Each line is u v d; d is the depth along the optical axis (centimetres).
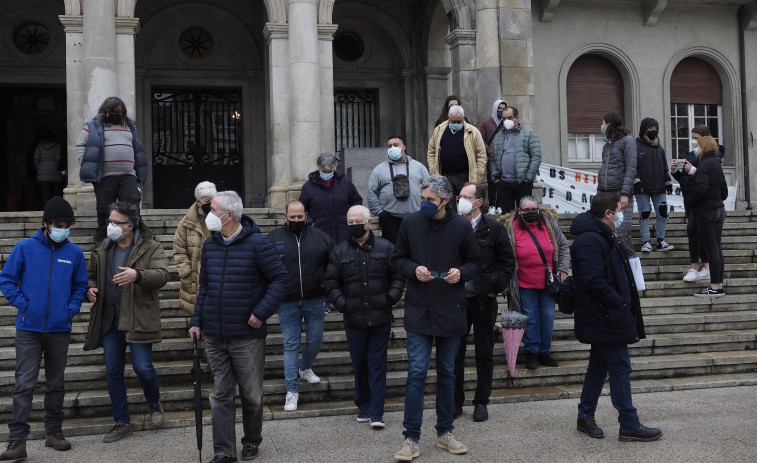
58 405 607
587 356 821
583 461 552
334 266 664
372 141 1750
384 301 652
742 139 1816
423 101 1709
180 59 1642
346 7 1678
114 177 852
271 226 1056
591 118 1759
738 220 1223
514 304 775
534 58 1700
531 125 1357
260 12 1652
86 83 1188
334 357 760
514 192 1023
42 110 1638
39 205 1614
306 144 1266
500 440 608
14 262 600
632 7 1750
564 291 611
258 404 570
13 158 1625
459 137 971
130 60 1220
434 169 988
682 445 583
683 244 1099
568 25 1717
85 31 1192
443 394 583
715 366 811
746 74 1812
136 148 869
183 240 724
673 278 1009
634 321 607
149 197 1634
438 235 574
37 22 1578
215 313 554
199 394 552
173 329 790
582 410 623
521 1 1362
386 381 709
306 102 1268
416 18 1705
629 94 1756
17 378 587
